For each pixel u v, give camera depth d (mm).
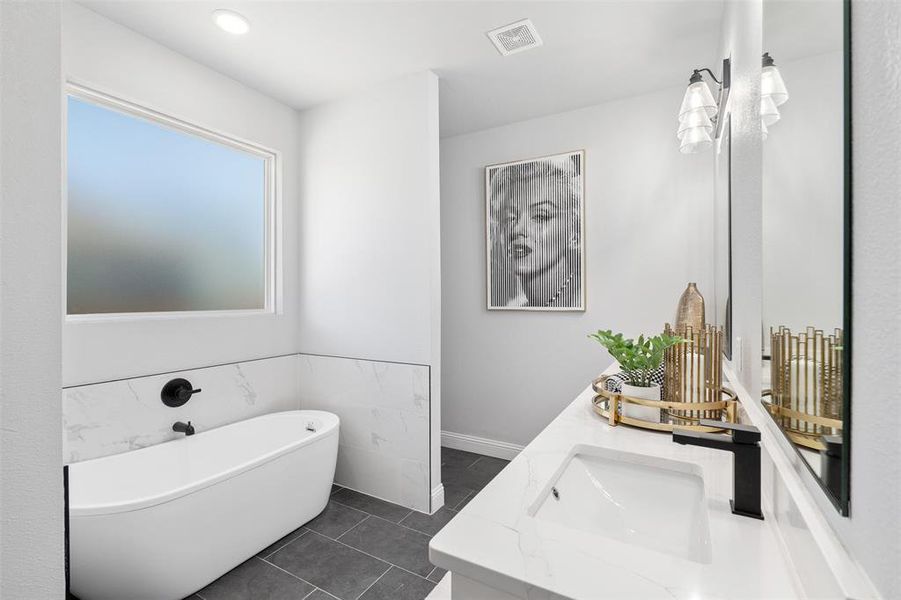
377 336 2623
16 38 440
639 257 2729
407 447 2508
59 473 473
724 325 1897
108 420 1992
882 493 404
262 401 2709
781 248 770
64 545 478
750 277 1196
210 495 1769
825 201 555
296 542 2107
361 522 2311
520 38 2113
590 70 2414
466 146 3357
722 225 1944
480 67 2383
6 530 428
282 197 2842
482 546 725
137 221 2182
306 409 2906
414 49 2201
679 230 2615
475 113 2986
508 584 654
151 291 2236
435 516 2387
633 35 2068
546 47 2184
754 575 656
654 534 1013
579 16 1930
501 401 3234
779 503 749
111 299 2076
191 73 2307
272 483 2041
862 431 448
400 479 2529
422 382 2463
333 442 2424
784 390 742
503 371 3223
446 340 3457
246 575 1858
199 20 1980
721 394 1383
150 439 2146
